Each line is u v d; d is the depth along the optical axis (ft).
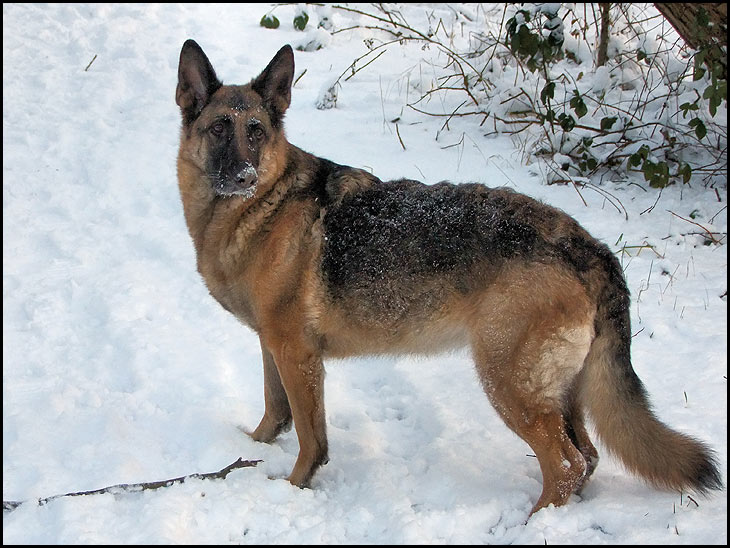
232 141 8.00
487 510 7.53
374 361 9.53
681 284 10.02
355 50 15.84
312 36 15.76
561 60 14.33
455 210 7.82
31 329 9.76
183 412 8.63
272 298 7.98
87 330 9.81
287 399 8.45
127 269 10.69
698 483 7.48
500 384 7.61
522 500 7.70
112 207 11.63
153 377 9.10
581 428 7.95
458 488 7.87
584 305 7.54
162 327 9.81
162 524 7.20
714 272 10.17
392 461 8.22
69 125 13.15
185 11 17.65
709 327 9.39
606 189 11.56
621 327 7.66
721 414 8.33
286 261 7.95
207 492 7.62
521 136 12.39
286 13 17.65
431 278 7.73
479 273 7.63
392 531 7.32
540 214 7.73
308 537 7.31
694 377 8.80
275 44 15.90
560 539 7.16
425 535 7.28
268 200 8.05
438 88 13.00
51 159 12.45
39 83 14.40
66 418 8.55
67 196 11.82
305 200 8.05
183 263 10.77
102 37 16.12
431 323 7.80
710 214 10.99
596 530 7.31
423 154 12.09
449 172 11.70
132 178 12.05
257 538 7.33
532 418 7.58
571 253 7.58
